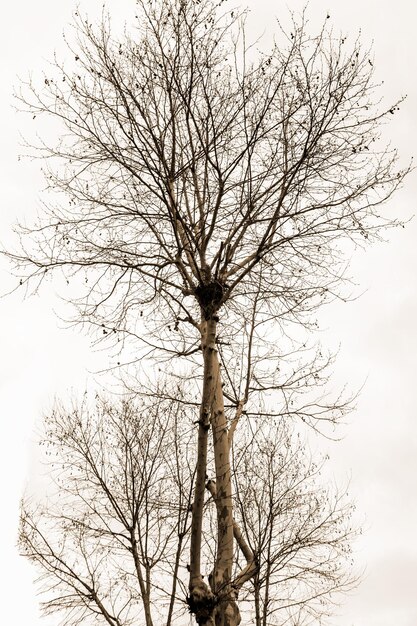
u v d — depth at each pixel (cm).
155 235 1249
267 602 1247
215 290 1197
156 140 1183
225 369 1372
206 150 1168
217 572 1152
